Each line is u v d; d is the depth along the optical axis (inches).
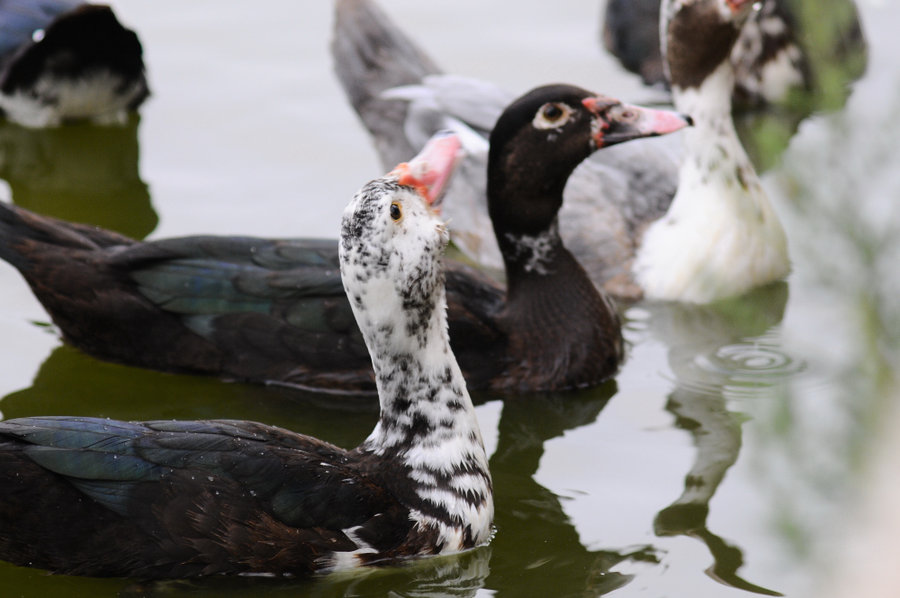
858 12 651.5
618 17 701.9
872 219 296.7
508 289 506.0
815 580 339.9
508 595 375.9
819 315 523.2
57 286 483.8
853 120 285.3
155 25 734.5
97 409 473.7
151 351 490.3
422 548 378.0
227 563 362.6
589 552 394.0
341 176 617.9
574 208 575.5
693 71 545.6
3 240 485.7
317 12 749.3
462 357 486.6
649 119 493.4
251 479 363.9
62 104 667.4
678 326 533.0
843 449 297.3
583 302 495.5
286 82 690.8
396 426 386.3
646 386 490.3
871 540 316.8
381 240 370.3
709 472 433.4
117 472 358.6
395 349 379.9
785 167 292.7
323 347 479.5
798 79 661.3
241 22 740.0
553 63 698.8
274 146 641.6
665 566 384.8
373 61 672.4
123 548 358.9
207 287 483.5
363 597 377.1
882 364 290.5
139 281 484.4
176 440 365.7
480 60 699.4
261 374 486.3
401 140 625.9
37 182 629.9
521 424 470.6
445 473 382.9
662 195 581.3
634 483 430.0
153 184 617.3
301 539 364.5
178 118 665.6
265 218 585.3
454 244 598.9
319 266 485.7
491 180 499.8
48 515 357.4
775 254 557.0
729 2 528.1
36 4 675.4
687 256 547.5
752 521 404.5
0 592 370.3
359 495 371.9
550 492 426.9
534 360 489.4
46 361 498.6
